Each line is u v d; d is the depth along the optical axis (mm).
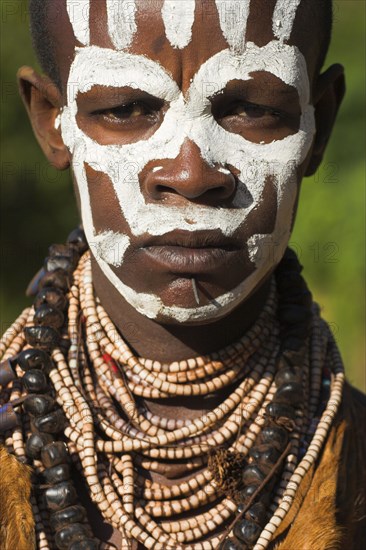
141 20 3373
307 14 3602
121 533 3680
